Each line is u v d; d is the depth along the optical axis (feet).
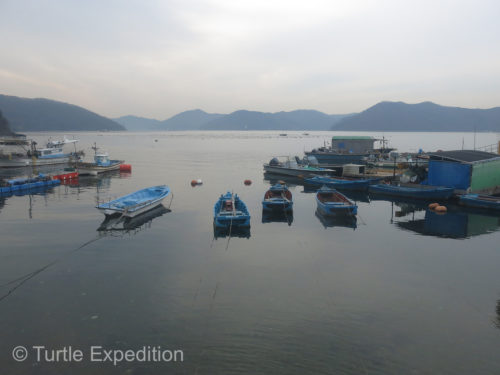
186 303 46.57
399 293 49.73
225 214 83.61
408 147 438.81
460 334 39.93
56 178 162.91
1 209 103.65
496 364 35.01
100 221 89.71
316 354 36.24
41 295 49.14
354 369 34.12
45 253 65.77
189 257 63.77
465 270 58.18
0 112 587.68
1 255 64.69
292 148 463.01
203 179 176.35
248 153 369.30
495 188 122.01
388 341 38.47
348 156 228.84
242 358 35.70
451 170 117.70
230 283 52.70
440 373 33.71
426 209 108.47
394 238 76.38
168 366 34.76
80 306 46.03
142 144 553.64
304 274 56.24
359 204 117.91
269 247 69.82
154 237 76.02
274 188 116.78
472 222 90.84
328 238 76.33
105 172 197.88
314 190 148.25
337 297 48.32
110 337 39.45
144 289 50.75
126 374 33.86
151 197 111.55
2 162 216.95
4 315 44.04
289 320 42.47
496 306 46.29
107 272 56.95
